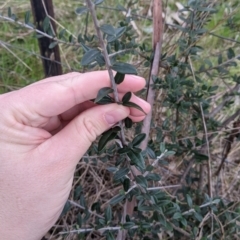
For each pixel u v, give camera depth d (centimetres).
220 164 31
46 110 18
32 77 44
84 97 18
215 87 26
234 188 33
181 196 32
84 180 32
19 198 19
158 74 26
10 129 18
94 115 18
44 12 27
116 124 19
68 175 19
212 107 35
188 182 30
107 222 22
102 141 18
